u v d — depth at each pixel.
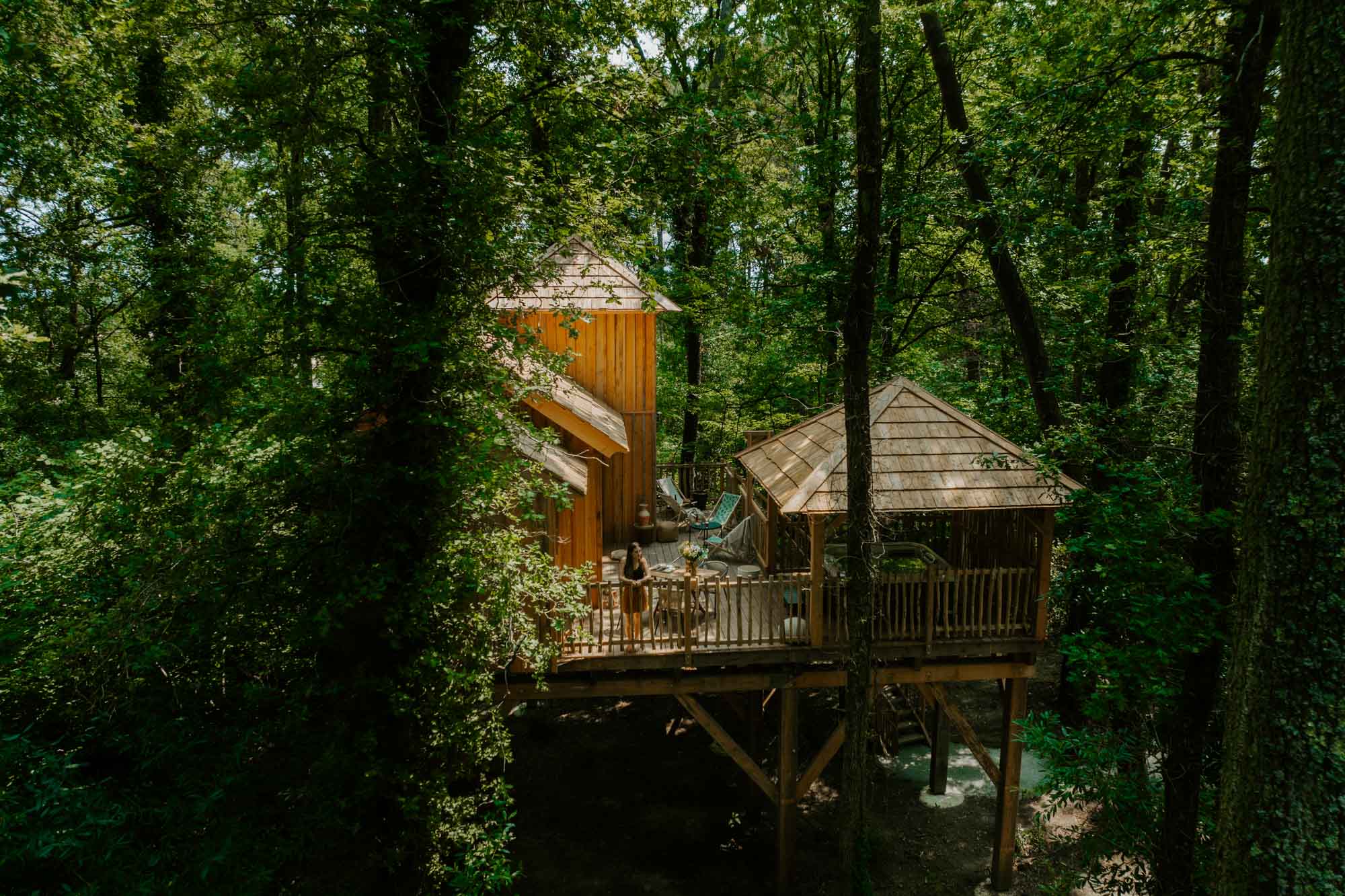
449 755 9.40
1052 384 12.77
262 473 8.17
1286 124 4.57
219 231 14.59
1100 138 11.14
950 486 10.92
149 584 7.86
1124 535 8.46
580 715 17.34
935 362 22.16
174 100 14.62
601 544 12.32
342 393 8.74
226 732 7.93
